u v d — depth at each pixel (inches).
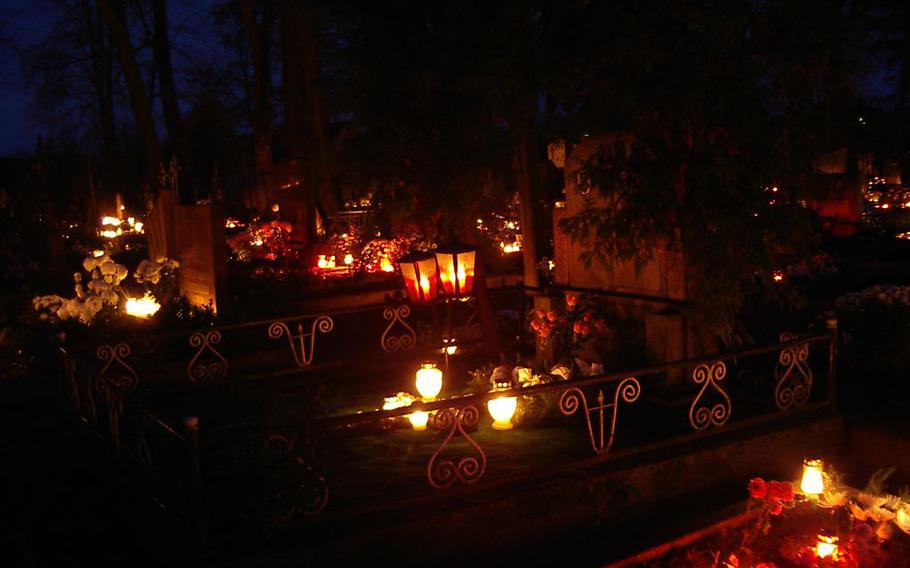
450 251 287.7
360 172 322.0
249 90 1173.1
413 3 275.3
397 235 548.7
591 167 261.3
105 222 1180.5
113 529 191.0
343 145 346.0
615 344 292.8
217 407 247.6
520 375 261.3
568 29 251.8
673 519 207.0
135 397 195.8
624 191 261.1
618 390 210.4
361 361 330.0
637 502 209.2
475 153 317.4
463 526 184.9
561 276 326.6
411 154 313.9
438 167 314.8
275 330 371.9
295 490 171.9
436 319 298.2
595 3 244.5
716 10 236.2
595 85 254.2
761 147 252.5
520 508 191.9
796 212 260.5
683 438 223.5
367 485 202.2
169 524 179.5
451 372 313.0
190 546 162.2
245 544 167.8
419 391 256.4
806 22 245.3
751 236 255.3
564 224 279.1
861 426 244.4
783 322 366.9
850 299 322.0
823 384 288.4
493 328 313.7
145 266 450.6
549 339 298.2
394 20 280.4
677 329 260.5
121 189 1247.5
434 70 267.1
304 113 690.2
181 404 274.2
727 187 252.2
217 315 401.4
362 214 661.3
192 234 455.2
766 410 257.3
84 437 252.5
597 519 202.8
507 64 253.0
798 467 239.3
